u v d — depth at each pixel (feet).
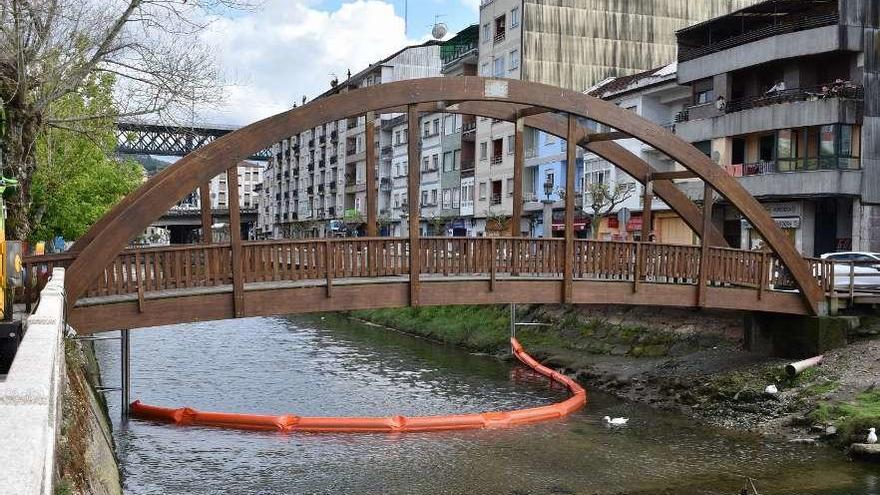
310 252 49.24
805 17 108.47
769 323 72.28
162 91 52.08
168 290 45.65
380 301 51.06
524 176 163.84
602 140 65.26
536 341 97.09
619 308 93.25
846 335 68.69
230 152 46.60
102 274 43.91
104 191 114.93
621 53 171.12
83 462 29.45
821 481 45.98
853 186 100.83
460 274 53.98
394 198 231.91
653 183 72.13
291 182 334.65
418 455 52.54
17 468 8.18
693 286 64.23
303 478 47.57
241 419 60.08
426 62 248.11
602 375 78.64
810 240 106.11
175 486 45.88
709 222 64.90
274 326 131.03
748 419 61.05
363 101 50.21
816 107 102.68
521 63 165.17
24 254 51.65
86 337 61.41
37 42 50.47
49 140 65.57
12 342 29.19
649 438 56.85
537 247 57.00
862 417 53.47
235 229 46.65
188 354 96.37
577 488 45.44
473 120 184.55
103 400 60.03
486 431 59.31
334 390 74.95
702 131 120.57
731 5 178.91
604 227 138.41
